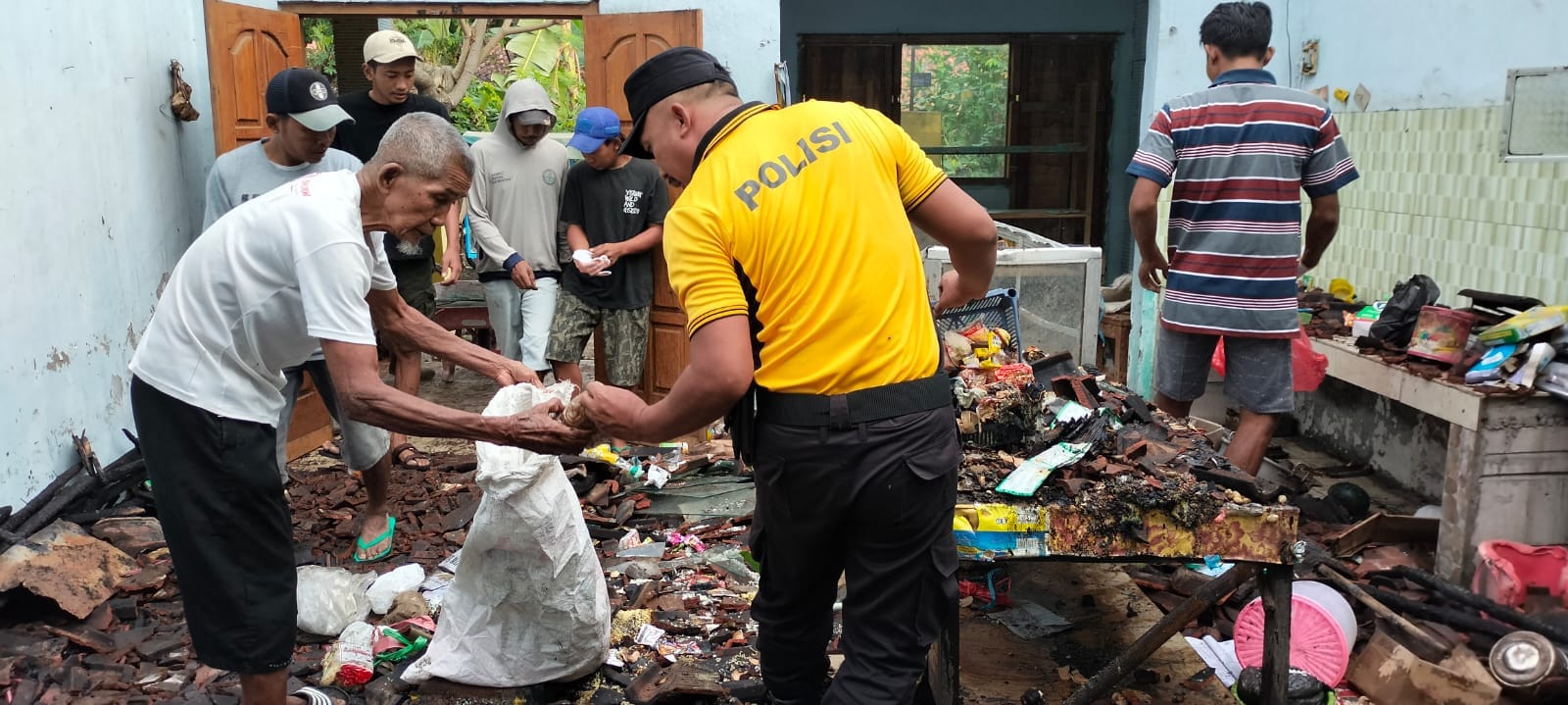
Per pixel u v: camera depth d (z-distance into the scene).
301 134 4.08
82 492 4.20
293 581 2.87
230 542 2.70
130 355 4.92
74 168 4.44
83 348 4.50
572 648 3.17
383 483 4.20
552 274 5.59
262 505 2.73
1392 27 5.50
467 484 5.02
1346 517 4.68
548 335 5.57
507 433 2.57
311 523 4.54
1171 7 6.29
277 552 2.80
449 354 3.25
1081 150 8.80
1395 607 3.76
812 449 2.24
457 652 3.20
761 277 2.21
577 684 3.29
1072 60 8.66
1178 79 6.39
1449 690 3.20
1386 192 5.62
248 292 2.62
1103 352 7.44
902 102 8.73
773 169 2.22
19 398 4.00
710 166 2.26
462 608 3.21
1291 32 6.37
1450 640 3.49
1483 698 3.13
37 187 4.16
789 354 2.24
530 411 2.61
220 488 2.66
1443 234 5.15
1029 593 3.83
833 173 2.23
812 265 2.19
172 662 3.38
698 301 2.19
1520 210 4.61
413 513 4.64
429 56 10.89
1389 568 4.12
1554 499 4.04
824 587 2.58
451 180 2.71
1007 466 2.95
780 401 2.27
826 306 2.20
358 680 3.25
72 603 3.54
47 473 4.18
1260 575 2.85
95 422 4.58
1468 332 4.32
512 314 5.61
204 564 2.69
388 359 8.08
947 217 2.43
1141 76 8.49
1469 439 4.00
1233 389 4.33
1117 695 3.18
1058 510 2.69
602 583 3.29
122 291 4.84
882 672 2.39
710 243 2.19
